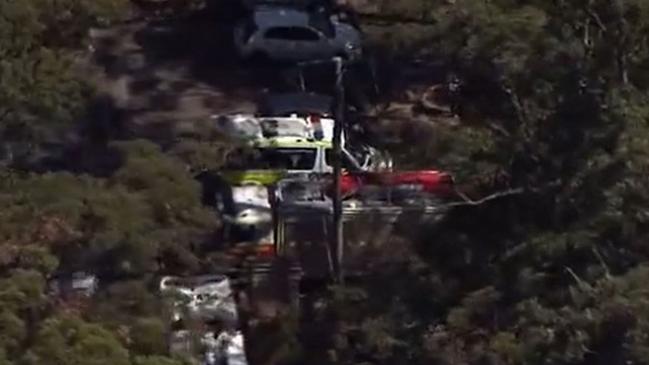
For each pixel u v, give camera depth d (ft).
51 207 247.09
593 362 230.27
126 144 286.46
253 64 453.99
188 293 268.21
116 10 328.08
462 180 287.48
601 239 252.01
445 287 262.47
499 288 253.24
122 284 239.91
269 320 289.74
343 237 304.30
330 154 359.87
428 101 410.11
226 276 297.53
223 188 328.90
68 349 210.38
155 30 475.72
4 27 274.16
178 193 265.34
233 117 385.29
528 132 276.00
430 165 312.71
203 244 310.24
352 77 426.51
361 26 458.50
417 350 254.47
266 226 321.52
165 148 331.98
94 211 248.11
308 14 463.83
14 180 259.60
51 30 297.53
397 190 319.06
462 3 302.66
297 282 312.29
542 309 239.09
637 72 272.10
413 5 364.79
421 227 291.58
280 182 334.85
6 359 207.82
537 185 268.21
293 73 443.32
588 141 262.47
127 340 224.33
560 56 277.03
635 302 226.79
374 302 267.18
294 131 369.09
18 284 220.64
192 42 469.57
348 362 265.75
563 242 251.80
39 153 306.55
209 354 266.98
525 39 284.00
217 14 488.44
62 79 282.56
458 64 307.17
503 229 269.44
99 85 371.97
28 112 276.00
